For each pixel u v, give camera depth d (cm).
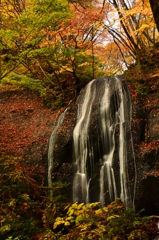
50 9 795
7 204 793
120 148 889
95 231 602
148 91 959
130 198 809
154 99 930
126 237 619
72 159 992
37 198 923
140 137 878
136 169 826
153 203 776
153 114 902
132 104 940
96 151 944
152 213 779
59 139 1013
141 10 997
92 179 912
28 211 816
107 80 1070
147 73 1025
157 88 951
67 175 963
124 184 837
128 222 655
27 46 894
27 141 1084
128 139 882
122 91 993
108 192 866
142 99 945
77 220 634
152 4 349
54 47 1067
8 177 898
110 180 876
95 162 934
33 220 790
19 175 892
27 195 851
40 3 775
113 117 969
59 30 1005
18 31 838
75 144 995
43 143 1048
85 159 950
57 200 898
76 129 1017
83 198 909
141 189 795
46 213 798
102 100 1018
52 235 672
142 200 788
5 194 838
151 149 823
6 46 881
